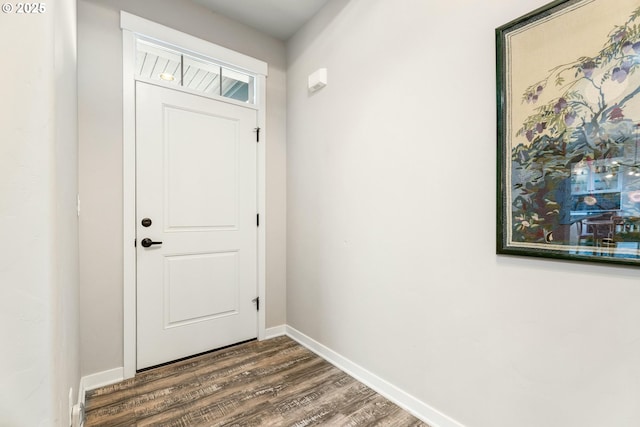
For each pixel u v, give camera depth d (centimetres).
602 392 99
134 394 172
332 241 215
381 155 177
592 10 98
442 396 146
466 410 137
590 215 100
